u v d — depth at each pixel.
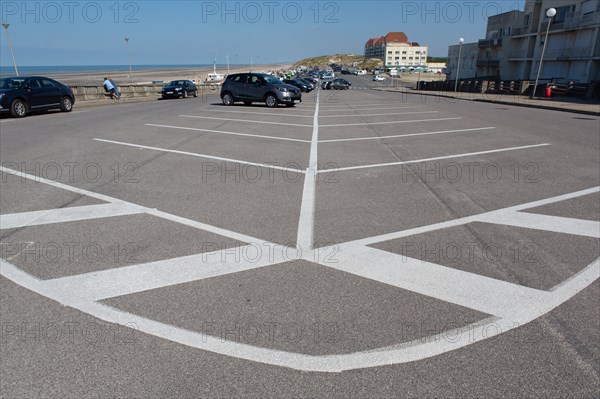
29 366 2.47
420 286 3.37
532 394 2.28
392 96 35.00
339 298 3.19
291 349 2.63
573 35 39.06
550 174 6.94
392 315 2.98
